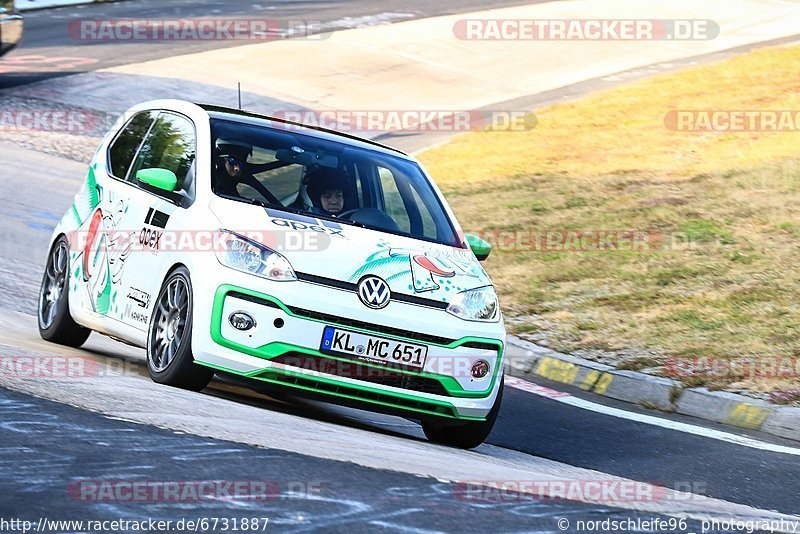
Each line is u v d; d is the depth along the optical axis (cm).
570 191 4950
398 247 2023
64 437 1348
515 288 3694
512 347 3145
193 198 2030
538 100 7381
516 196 4959
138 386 1780
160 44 8438
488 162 5716
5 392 1553
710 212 4369
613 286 3622
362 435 1808
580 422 2494
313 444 1537
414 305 1919
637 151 5584
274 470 1320
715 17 9806
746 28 9431
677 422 2553
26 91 6912
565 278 3756
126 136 2422
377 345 1872
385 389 1886
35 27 9162
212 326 1856
